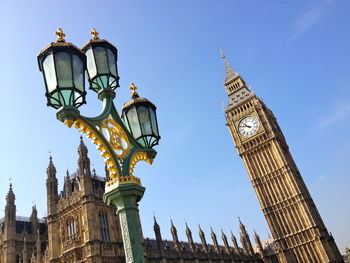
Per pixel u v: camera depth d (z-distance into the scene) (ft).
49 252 176.96
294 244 286.25
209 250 269.64
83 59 24.57
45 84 23.22
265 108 354.74
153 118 31.76
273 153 322.34
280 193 306.35
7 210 214.07
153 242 253.24
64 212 183.52
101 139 25.96
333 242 308.81
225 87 377.71
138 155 29.32
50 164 206.49
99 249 160.04
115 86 30.22
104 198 27.20
